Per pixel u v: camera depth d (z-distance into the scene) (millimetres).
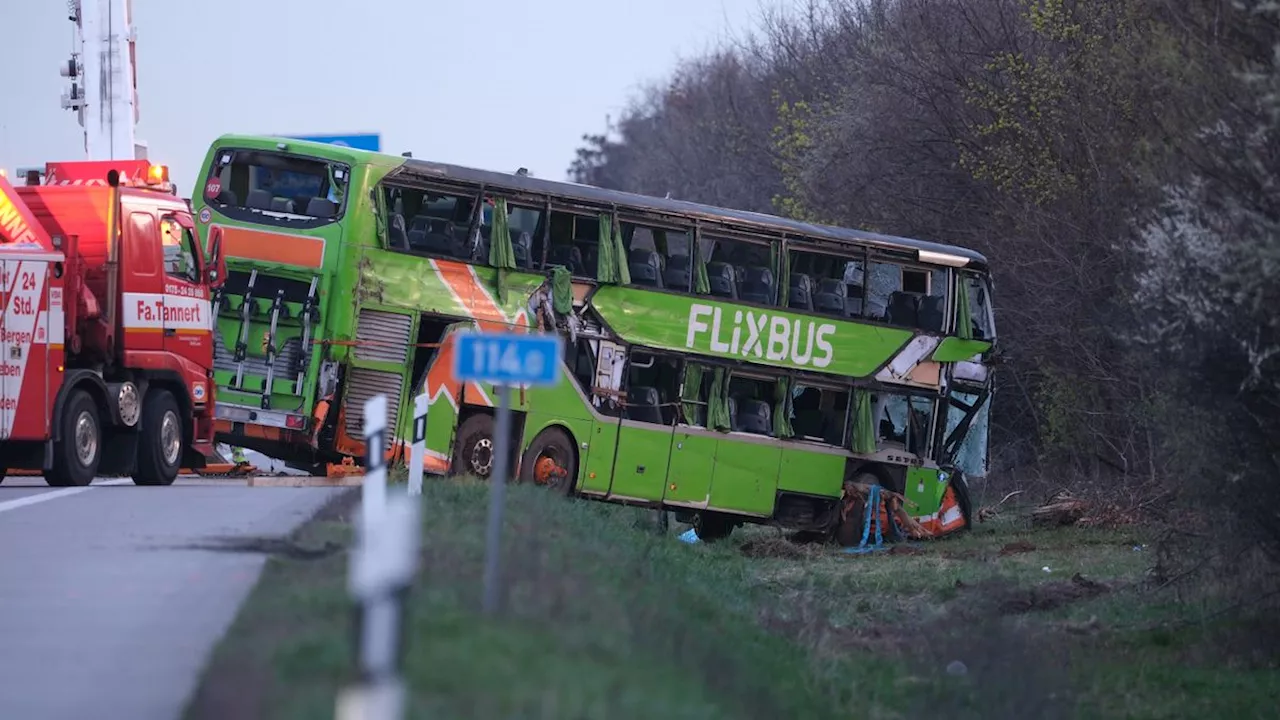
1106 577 95125
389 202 99375
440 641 31688
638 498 108625
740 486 112375
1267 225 62844
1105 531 121562
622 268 106312
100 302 83812
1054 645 73500
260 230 96375
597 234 106125
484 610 36281
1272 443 68250
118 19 114188
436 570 40312
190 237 90750
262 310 96062
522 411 102750
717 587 73250
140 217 86312
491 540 37750
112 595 42438
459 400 100375
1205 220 65438
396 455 98125
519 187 102188
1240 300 62500
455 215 101188
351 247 96438
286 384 95688
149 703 31266
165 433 87875
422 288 98938
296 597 37500
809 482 115250
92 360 83312
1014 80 141625
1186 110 68688
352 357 96750
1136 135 103562
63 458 79875
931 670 62000
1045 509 131750
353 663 27641
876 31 172750
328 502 61125
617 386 106812
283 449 97375
